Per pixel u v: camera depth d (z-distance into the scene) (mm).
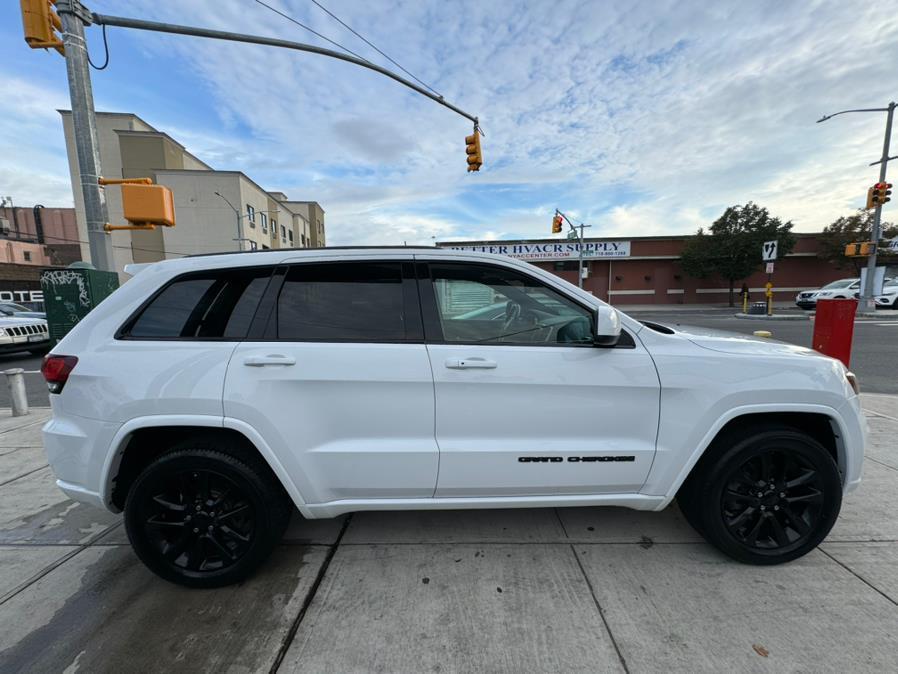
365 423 2371
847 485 2570
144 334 2400
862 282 18047
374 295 2463
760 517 2514
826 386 2486
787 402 2459
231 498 2436
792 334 12805
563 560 2600
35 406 6684
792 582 2393
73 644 2057
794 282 30453
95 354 2365
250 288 2453
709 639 2021
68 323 5270
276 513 2430
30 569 2619
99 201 5402
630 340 2486
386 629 2113
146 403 2293
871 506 3141
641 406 2436
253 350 2328
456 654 1965
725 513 2533
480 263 2535
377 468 2387
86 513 3275
